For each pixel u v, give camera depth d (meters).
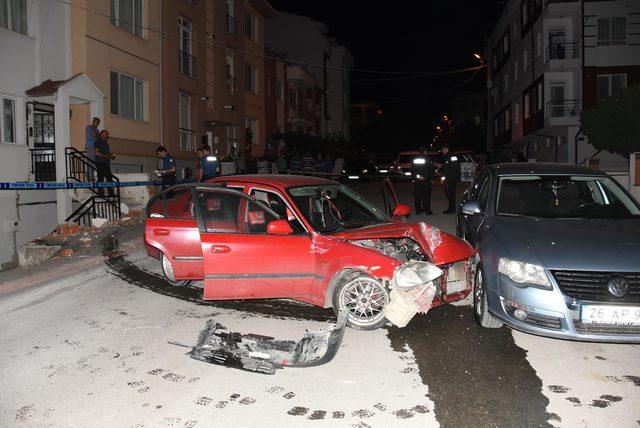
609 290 4.94
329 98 54.94
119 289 7.82
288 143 35.50
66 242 10.98
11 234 14.20
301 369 5.02
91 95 15.76
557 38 31.78
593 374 4.84
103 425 4.13
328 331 5.62
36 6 14.96
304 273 6.11
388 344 5.57
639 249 5.22
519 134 38.66
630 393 4.48
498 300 5.40
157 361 5.29
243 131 28.75
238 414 4.23
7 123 14.36
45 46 15.30
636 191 13.69
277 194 6.61
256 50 31.67
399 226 6.63
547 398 4.39
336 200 7.21
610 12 30.12
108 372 5.08
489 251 5.70
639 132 21.97
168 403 4.45
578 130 30.50
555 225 5.90
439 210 15.84
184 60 22.11
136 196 15.18
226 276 6.21
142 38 18.89
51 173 15.21
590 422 4.03
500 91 46.00
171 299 7.28
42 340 5.98
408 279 5.65
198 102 23.19
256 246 6.19
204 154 14.73
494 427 3.96
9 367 5.28
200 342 5.60
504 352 5.33
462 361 5.12
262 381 4.79
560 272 5.09
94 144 13.91
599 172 7.15
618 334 4.92
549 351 5.36
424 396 4.45
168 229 7.27
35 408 4.44
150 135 19.34
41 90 14.64
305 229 6.21
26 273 8.88
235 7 27.80
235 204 6.66
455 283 6.25
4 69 14.06
